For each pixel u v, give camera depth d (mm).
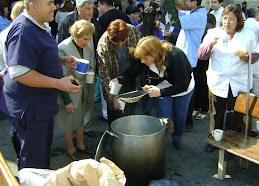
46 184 1439
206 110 4461
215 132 2775
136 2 8312
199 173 3016
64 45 2834
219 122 3301
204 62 4195
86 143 3676
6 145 3641
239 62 3035
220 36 3092
